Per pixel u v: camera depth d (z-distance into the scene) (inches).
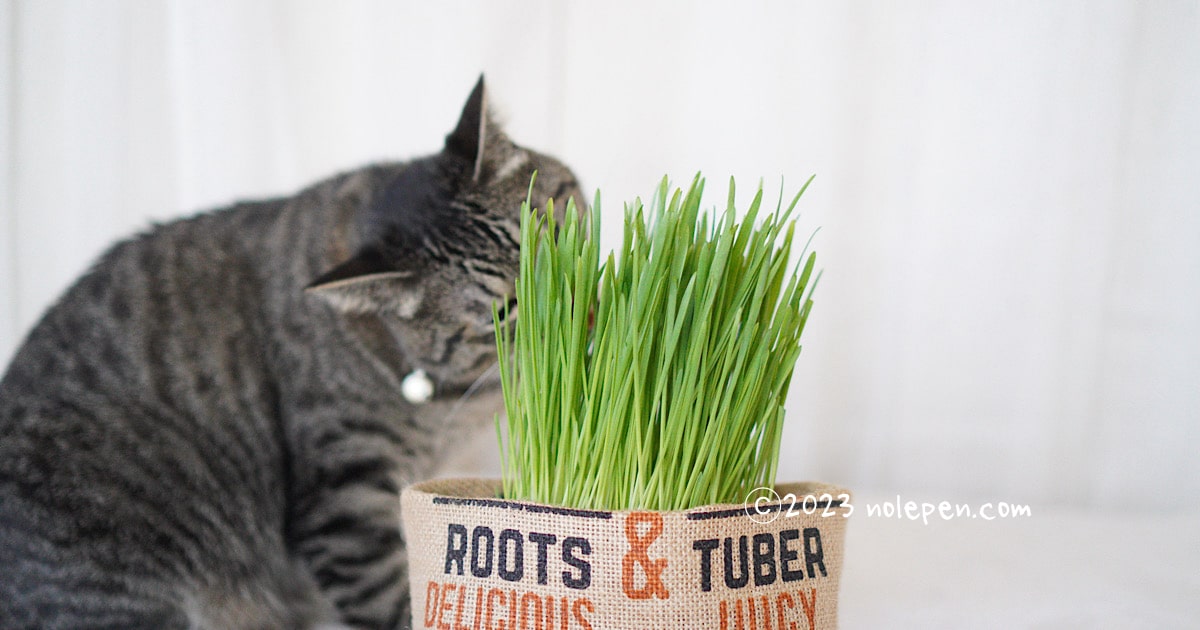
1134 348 37.6
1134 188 37.0
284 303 25.5
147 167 34.5
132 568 22.8
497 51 36.0
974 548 28.0
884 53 36.5
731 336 15.2
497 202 25.1
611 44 36.7
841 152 36.7
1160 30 36.2
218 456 24.4
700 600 14.9
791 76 36.4
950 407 37.9
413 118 36.0
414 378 25.1
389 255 24.5
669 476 15.6
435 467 26.9
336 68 35.7
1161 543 29.0
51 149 33.3
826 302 37.3
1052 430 37.7
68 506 22.4
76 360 23.9
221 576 24.4
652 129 36.9
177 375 24.4
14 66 32.2
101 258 26.0
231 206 27.4
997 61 36.6
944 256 37.4
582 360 15.8
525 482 16.4
